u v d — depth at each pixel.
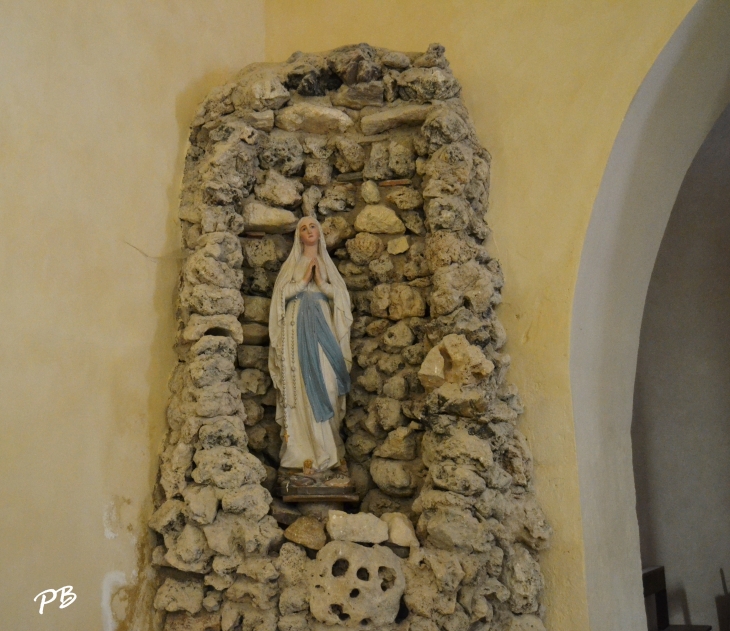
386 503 4.08
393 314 4.23
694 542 6.39
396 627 3.52
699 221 6.57
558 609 3.75
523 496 3.88
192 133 4.34
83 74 3.62
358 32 4.77
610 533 4.06
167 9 4.26
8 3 3.26
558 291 4.04
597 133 4.07
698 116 4.53
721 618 6.20
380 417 4.11
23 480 3.07
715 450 6.40
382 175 4.36
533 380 4.03
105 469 3.49
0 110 3.14
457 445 3.72
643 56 3.99
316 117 4.36
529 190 4.21
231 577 3.54
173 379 3.93
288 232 4.45
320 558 3.54
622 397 4.48
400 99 4.39
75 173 3.51
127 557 3.53
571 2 4.27
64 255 3.39
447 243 4.00
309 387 3.98
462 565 3.59
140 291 3.84
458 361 3.80
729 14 3.98
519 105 4.32
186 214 4.15
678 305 6.65
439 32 4.59
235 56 4.71
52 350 3.27
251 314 4.29
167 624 3.56
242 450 3.78
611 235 4.26
